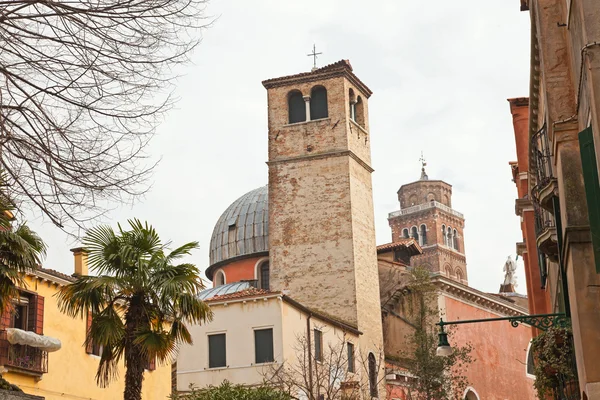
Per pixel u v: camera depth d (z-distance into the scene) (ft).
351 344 189.26
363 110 220.43
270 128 214.07
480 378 224.74
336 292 198.59
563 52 62.54
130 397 90.07
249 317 165.48
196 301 93.56
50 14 41.37
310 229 204.85
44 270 110.83
